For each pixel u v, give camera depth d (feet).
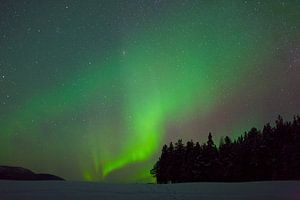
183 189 55.88
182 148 159.84
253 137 150.10
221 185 64.64
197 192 51.60
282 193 50.26
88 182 67.67
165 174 157.58
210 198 44.93
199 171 152.46
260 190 54.95
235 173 146.10
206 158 153.99
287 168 134.00
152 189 55.11
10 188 51.03
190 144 159.43
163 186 61.62
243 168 145.07
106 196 45.03
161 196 46.03
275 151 140.97
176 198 44.42
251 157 144.25
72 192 47.98
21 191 47.65
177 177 155.12
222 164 150.61
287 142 140.26
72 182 66.69
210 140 157.07
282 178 134.92
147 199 43.14
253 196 46.91
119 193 48.32
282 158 136.46
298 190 54.70
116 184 64.80
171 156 159.43
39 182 63.41
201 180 151.43
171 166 157.38
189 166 155.02
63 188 52.75
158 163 161.17
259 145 144.66
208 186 62.49
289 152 134.82
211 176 151.02
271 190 54.85
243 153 146.51
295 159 132.67
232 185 64.59
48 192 47.24
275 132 145.59
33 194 44.88
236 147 150.00
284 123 147.64
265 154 142.00
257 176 141.90
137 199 42.98
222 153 153.07
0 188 50.65
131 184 65.67
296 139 137.80
